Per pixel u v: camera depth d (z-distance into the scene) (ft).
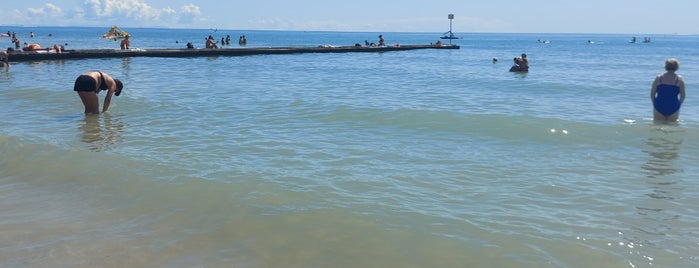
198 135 32.86
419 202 20.18
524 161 26.96
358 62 125.18
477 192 21.59
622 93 60.39
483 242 16.49
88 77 39.50
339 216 18.53
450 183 22.84
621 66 126.11
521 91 61.41
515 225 17.90
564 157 27.96
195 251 15.92
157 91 56.85
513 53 208.13
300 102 47.88
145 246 16.28
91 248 16.14
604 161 27.12
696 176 24.25
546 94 58.65
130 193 21.15
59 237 16.96
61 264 15.10
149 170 24.20
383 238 16.78
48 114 40.70
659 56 197.16
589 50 262.88
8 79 68.23
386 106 45.27
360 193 21.16
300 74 86.02
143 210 19.31
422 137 32.91
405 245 16.29
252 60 124.16
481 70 101.45
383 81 74.13
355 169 24.90
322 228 17.52
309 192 21.13
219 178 22.93
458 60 143.02
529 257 15.44
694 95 59.31
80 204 20.08
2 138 30.73
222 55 136.67
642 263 15.05
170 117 39.65
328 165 25.57
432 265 15.07
